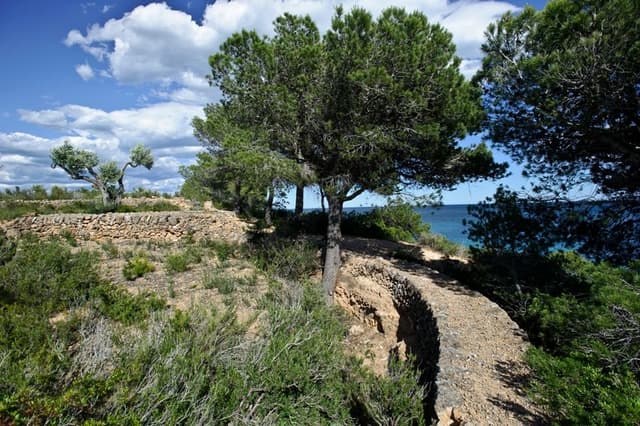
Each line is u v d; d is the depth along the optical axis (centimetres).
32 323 450
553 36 541
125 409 253
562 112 584
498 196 719
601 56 495
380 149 751
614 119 574
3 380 256
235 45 779
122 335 416
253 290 833
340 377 474
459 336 502
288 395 390
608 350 280
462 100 700
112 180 1862
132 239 1379
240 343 433
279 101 741
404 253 1095
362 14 677
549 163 700
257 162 738
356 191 927
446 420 338
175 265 980
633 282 361
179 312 465
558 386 264
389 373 511
